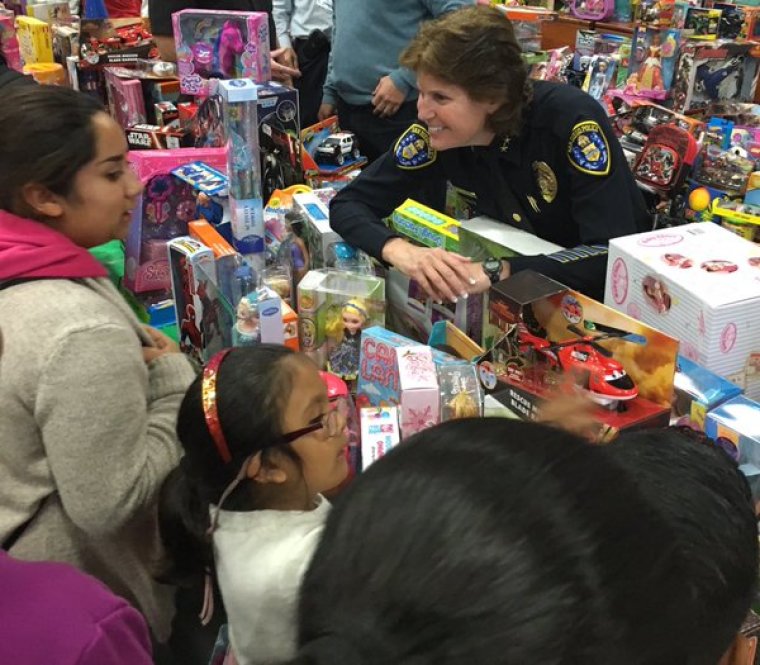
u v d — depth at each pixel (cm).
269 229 193
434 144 171
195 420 100
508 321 133
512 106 162
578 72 289
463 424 40
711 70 264
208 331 165
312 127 252
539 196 178
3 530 113
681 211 212
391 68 269
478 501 35
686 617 35
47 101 111
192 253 158
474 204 205
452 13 160
